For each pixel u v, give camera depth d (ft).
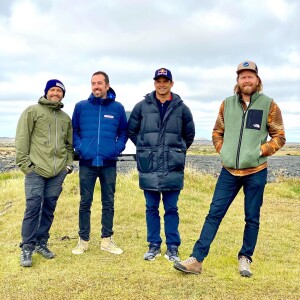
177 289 9.28
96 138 11.94
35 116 11.25
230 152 10.32
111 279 9.91
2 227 16.48
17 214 18.39
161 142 11.57
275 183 35.94
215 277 10.18
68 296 8.90
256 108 10.27
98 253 12.42
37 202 11.30
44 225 12.01
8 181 27.63
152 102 11.66
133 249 12.95
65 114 11.98
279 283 9.86
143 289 9.26
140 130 11.90
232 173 10.39
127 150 14.08
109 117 12.04
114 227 16.22
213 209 10.53
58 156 11.59
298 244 14.34
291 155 187.32
